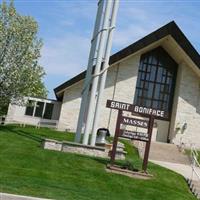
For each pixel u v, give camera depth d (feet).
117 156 76.54
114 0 81.61
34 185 48.44
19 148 71.10
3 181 48.06
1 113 129.80
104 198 49.67
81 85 129.29
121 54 126.72
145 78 134.72
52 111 133.08
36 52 118.52
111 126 128.67
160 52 136.05
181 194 61.93
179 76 134.82
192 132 133.49
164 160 108.99
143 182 63.57
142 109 68.54
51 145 74.69
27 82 116.37
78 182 57.47
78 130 80.38
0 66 115.34
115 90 130.93
